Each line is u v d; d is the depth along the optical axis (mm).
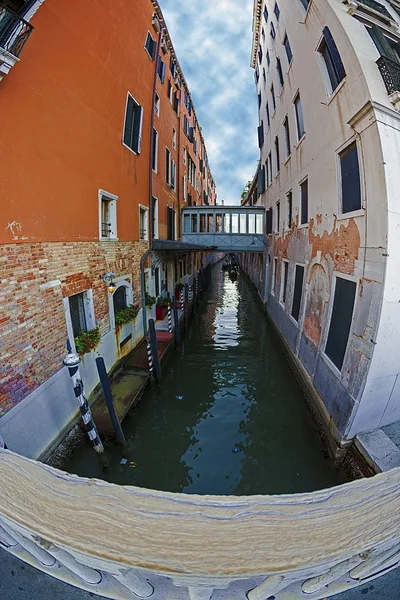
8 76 4004
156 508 1068
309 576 990
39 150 4629
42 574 1362
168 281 13789
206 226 17328
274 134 12812
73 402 5363
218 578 881
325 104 6473
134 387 6805
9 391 3984
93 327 6234
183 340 11977
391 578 1288
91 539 981
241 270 37125
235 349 11039
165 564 897
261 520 1026
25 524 1061
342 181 5773
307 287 7715
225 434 6238
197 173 24484
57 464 4711
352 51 5160
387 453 4449
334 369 5684
